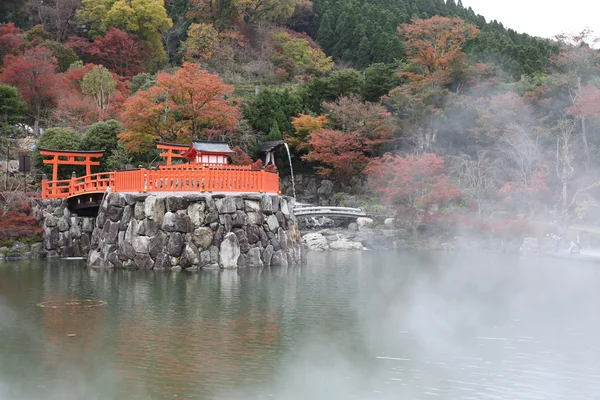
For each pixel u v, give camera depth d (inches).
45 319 912.9
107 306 1001.5
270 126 2669.8
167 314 946.1
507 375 690.2
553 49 3437.5
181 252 1359.5
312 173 2748.5
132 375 677.9
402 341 821.2
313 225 2379.4
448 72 2711.6
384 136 2549.2
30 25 3523.6
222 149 1551.4
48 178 2190.0
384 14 4010.8
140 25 3444.9
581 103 2255.2
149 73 3203.7
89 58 3272.6
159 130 2026.3
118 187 1503.4
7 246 1724.9
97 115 2465.6
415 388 647.8
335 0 4279.0
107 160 2166.6
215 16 3678.6
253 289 1158.3
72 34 3538.4
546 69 3014.3
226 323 894.4
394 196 2121.1
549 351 782.5
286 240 1503.4
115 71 3233.3
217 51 3412.9
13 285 1199.6
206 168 1389.0
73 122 2418.8
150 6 3383.4
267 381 664.4
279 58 3602.4
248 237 1409.9
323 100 2908.5
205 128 2153.1
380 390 643.5
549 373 696.4
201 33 3378.4
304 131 2645.2
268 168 1579.7
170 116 2054.6
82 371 689.6
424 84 2669.8
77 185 1724.9
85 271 1385.3
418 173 2102.6
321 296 1106.7
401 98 2625.5
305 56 3599.9
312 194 2701.8
